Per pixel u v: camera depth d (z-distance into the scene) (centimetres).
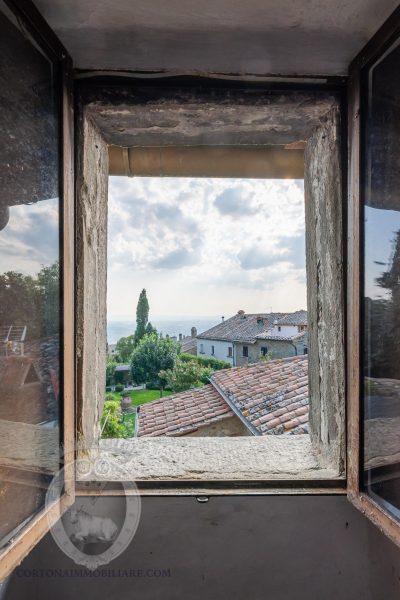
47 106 73
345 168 88
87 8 69
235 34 76
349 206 86
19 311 63
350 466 84
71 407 80
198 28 74
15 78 62
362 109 80
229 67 85
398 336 69
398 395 68
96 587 82
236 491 85
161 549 84
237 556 85
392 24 67
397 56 68
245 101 87
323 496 86
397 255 69
